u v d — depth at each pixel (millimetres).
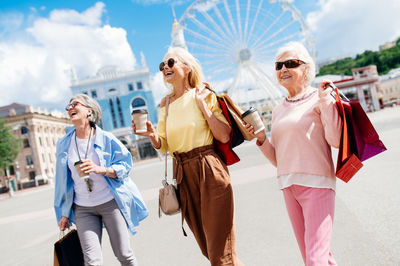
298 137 2188
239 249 3576
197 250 3885
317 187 2086
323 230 2002
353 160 2080
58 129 63156
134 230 2725
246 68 33719
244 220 4707
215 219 2281
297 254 3176
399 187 4926
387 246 2953
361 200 4613
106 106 64312
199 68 2691
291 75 2346
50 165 57875
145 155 61906
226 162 2561
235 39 33125
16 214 12016
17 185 52938
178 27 32688
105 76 64875
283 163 2268
